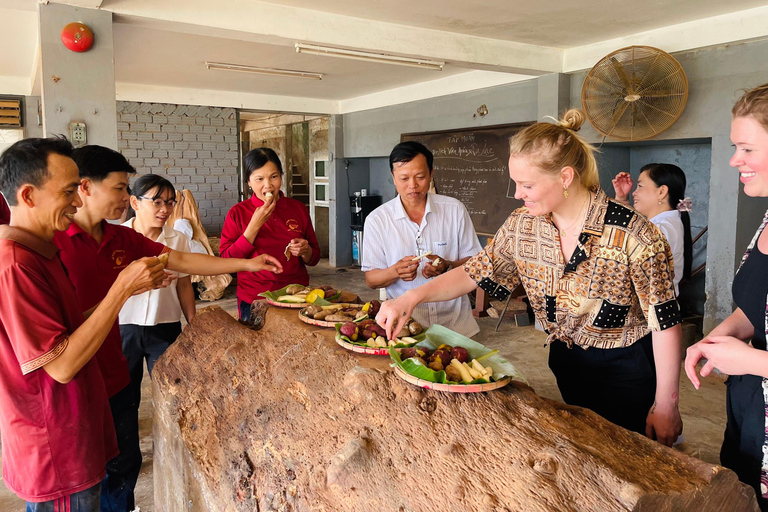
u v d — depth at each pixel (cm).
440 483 105
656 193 318
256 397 160
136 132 750
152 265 154
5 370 144
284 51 526
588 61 494
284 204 292
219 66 590
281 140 1106
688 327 449
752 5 377
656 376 143
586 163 138
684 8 385
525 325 534
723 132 411
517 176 136
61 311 152
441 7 392
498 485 100
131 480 216
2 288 138
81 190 189
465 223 242
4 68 616
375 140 812
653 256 135
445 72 632
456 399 123
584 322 151
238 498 146
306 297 211
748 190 111
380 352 148
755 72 390
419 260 217
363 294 697
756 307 116
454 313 233
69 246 190
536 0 373
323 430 132
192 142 787
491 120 610
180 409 181
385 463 115
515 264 161
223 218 827
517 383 134
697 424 318
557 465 100
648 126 428
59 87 323
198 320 210
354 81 694
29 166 140
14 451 149
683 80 409
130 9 340
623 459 104
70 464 153
